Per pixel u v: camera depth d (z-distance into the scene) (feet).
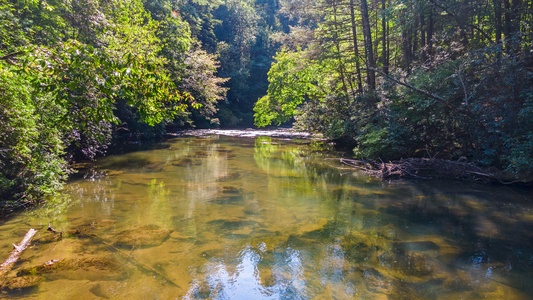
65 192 29.43
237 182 33.96
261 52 176.86
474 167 32.99
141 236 19.24
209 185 32.58
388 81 44.27
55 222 21.57
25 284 13.80
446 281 14.49
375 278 14.78
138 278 14.51
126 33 35.04
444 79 36.40
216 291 13.61
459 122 34.88
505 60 30.94
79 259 16.20
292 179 35.47
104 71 14.16
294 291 13.70
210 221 22.04
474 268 15.70
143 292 13.41
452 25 44.62
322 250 17.67
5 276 14.43
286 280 14.61
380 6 59.93
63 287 13.65
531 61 31.86
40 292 13.25
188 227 20.90
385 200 27.17
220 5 163.94
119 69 14.29
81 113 15.23
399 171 35.65
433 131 39.40
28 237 18.49
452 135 37.68
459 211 24.22
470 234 19.92
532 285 14.21
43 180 27.55
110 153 54.44
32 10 29.84
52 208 24.66
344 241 18.89
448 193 29.07
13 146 23.59
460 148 37.55
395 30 49.90
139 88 15.60
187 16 110.83
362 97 51.26
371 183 33.27
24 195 25.31
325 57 61.16
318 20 65.05
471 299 13.11
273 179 35.45
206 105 74.64
